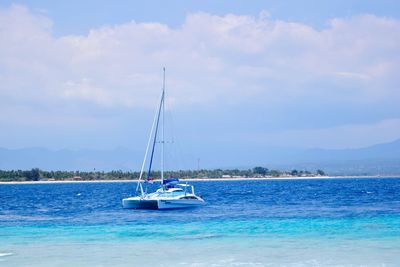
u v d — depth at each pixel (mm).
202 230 41500
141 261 28500
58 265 27641
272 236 37406
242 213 57844
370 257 29016
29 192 144625
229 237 37156
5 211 67000
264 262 27844
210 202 82938
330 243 33906
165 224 46594
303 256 29422
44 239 37156
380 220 47031
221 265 27203
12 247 33562
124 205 66250
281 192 126500
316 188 155500
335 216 51719
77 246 33812
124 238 37375
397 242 34094
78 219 52719
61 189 172875
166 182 68312
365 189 138375
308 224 44500
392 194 105000
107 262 28328
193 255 30109
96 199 100688
